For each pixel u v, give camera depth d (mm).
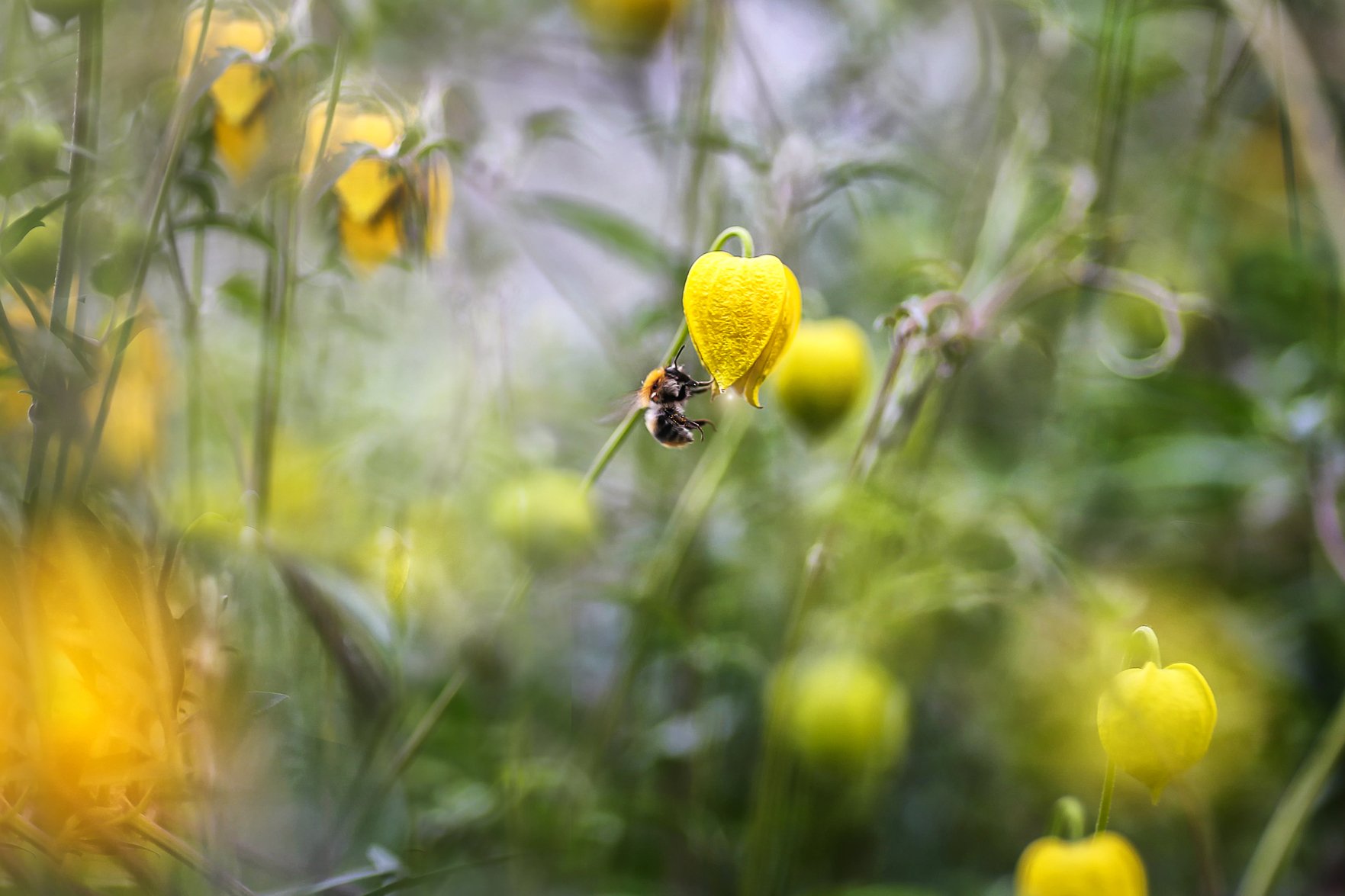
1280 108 671
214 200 563
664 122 720
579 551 634
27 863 513
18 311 556
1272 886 648
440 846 646
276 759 598
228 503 641
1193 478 740
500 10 801
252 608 588
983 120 839
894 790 727
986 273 688
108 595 520
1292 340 833
